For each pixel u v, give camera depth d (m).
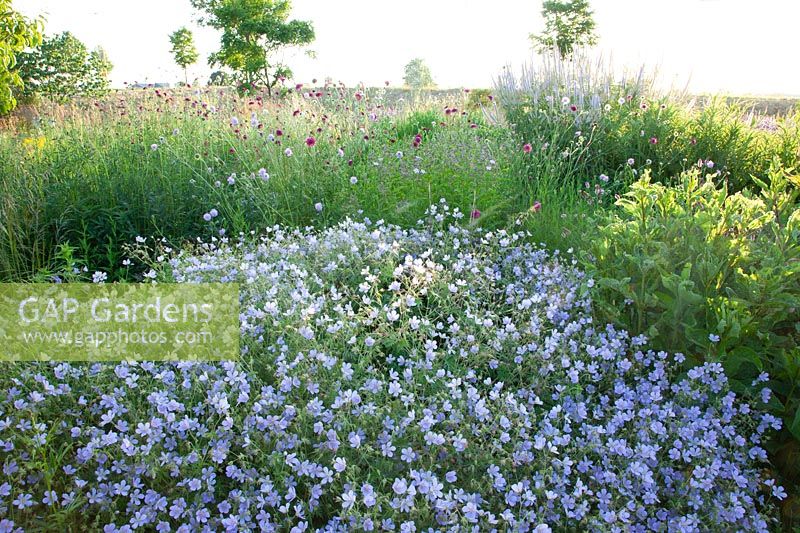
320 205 4.44
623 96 7.22
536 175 5.33
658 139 6.30
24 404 2.09
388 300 3.21
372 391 2.27
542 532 1.76
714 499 2.04
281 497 1.92
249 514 1.87
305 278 3.29
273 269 3.46
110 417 2.08
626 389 2.42
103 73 17.69
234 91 8.36
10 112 9.09
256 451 1.99
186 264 3.51
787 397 2.44
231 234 4.44
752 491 2.15
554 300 3.07
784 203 2.90
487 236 3.82
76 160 5.03
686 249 2.72
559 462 2.04
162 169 4.95
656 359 2.68
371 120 6.89
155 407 2.23
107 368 2.38
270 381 2.50
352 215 4.57
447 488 2.03
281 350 2.48
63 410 2.27
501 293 3.46
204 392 2.36
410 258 3.18
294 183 4.84
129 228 4.29
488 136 6.44
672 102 7.05
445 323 3.14
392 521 1.82
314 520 2.03
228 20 26.22
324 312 2.91
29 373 2.31
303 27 26.23
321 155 5.27
